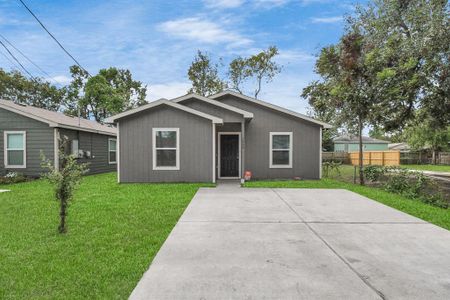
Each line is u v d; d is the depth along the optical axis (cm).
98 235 441
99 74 3319
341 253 367
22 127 1263
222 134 1308
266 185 1050
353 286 279
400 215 582
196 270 315
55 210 608
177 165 1096
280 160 1312
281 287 276
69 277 300
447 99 985
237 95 1305
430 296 262
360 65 1078
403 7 1172
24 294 267
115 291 272
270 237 433
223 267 322
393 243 408
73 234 445
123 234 446
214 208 641
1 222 514
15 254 362
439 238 432
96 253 367
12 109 1253
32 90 3247
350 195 827
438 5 1013
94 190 894
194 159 1093
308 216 570
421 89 1005
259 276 299
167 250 378
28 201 705
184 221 527
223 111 1183
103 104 3134
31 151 1265
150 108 1089
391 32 1197
